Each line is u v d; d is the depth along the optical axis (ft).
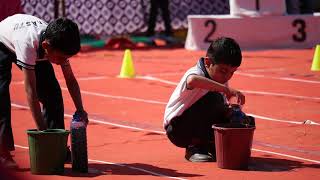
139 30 169.68
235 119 53.31
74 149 50.78
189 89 53.52
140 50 156.25
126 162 55.57
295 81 106.01
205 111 54.34
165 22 168.55
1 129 51.24
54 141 49.65
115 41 162.20
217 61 52.54
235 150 52.19
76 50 49.44
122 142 64.95
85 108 85.76
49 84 54.13
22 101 91.04
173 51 151.94
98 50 155.22
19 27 51.13
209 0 173.37
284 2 152.97
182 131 55.01
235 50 52.44
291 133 69.05
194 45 153.69
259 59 133.80
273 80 107.04
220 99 54.54
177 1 172.35
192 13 173.06
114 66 127.44
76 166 50.88
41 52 50.57
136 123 75.72
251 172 51.78
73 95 53.52
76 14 165.37
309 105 86.17
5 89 51.39
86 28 166.40
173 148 61.87
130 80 109.29
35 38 50.31
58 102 54.44
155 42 164.96
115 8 168.35
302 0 170.40
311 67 120.88
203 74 53.62
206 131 54.90
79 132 50.57
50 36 48.67
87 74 116.57
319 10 171.32
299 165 54.80
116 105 87.71
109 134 69.15
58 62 50.26
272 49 151.53
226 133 51.90
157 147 62.39
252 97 92.53
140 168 53.06
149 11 169.07
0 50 52.06
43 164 49.70
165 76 113.19
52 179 48.52
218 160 53.16
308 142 64.75
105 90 100.01
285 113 80.79
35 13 161.07
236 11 151.43
